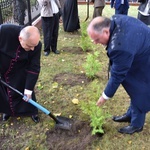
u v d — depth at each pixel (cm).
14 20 586
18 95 295
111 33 208
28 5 623
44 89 396
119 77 218
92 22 207
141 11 587
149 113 332
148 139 288
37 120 321
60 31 714
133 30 209
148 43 222
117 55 205
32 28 230
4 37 251
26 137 298
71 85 407
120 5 626
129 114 302
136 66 235
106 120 318
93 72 414
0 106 303
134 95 252
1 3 545
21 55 260
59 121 306
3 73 279
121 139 288
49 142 289
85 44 542
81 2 1137
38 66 274
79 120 321
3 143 290
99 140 287
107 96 240
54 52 542
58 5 509
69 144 284
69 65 482
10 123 322
